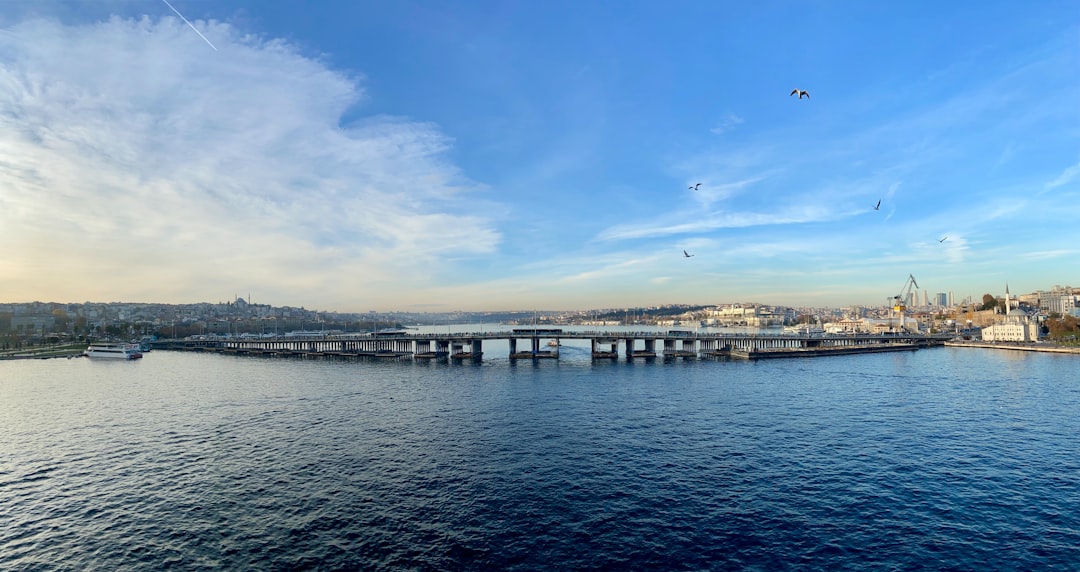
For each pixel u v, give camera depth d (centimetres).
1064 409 9494
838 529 4625
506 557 4147
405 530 4597
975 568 4003
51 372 16738
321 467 6253
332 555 4172
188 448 7131
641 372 15488
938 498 5291
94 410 9912
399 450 6919
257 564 4044
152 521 4828
